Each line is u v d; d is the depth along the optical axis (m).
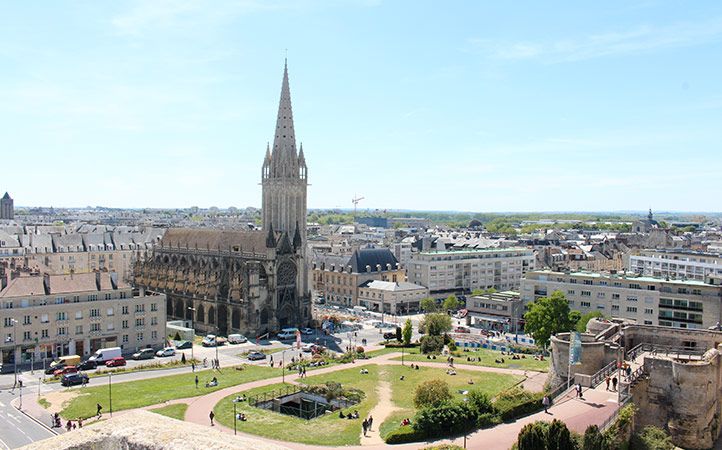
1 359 125.12
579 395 76.81
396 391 107.50
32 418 91.00
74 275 138.88
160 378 118.06
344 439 79.94
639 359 93.38
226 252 197.75
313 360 135.25
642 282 167.62
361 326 191.12
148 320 146.25
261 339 172.25
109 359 130.00
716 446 80.62
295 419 90.44
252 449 26.84
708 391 80.12
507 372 121.69
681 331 99.69
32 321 128.75
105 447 28.89
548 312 141.75
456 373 121.12
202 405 97.88
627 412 70.69
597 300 175.50
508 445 68.00
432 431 75.75
